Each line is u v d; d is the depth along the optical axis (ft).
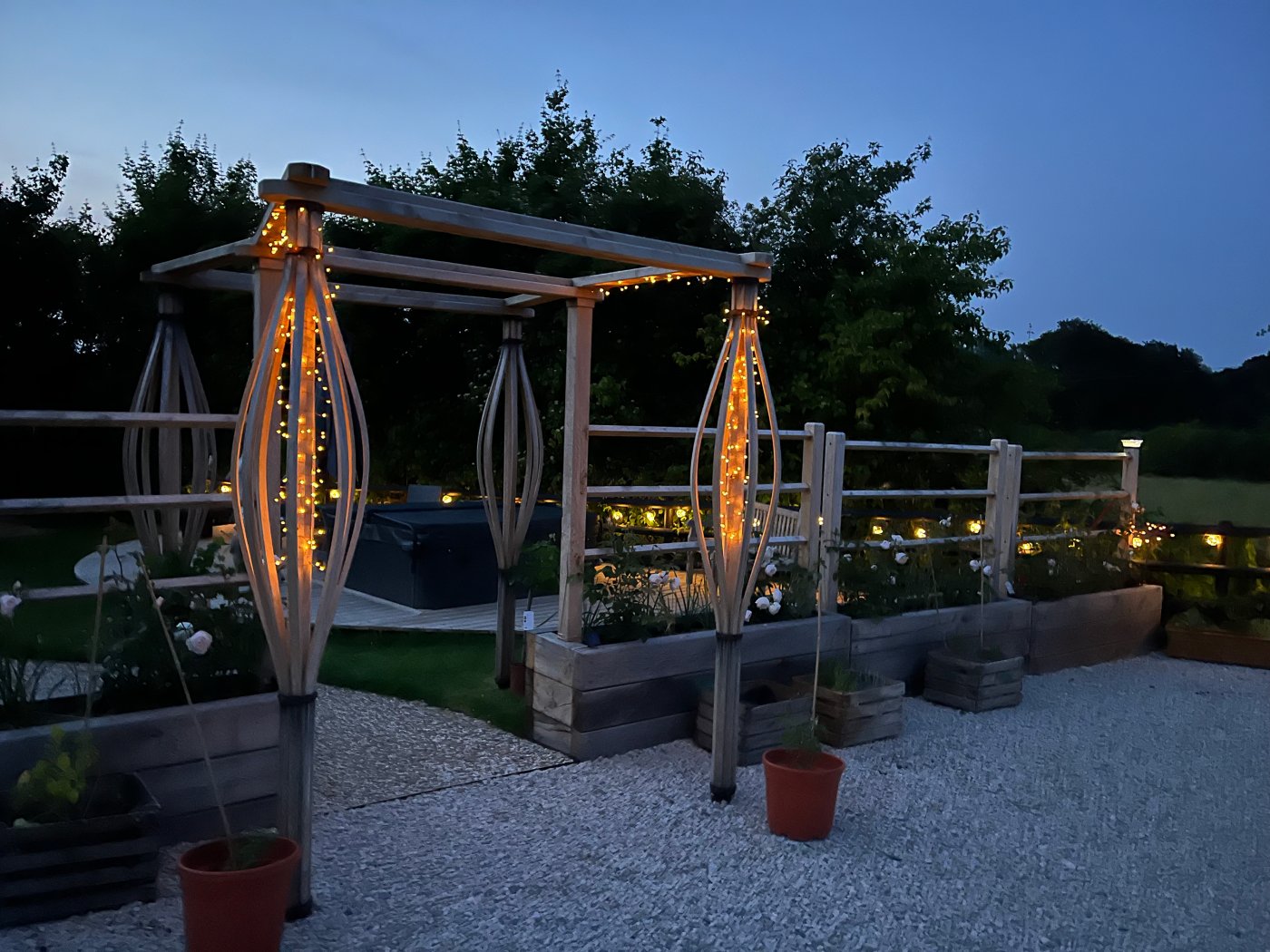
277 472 10.00
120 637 11.84
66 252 43.09
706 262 13.44
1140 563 26.84
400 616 24.64
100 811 10.53
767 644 17.97
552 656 16.19
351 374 10.48
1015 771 16.21
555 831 12.94
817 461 19.48
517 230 11.74
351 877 11.34
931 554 23.54
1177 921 11.22
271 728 12.13
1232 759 17.31
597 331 37.70
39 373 42.78
